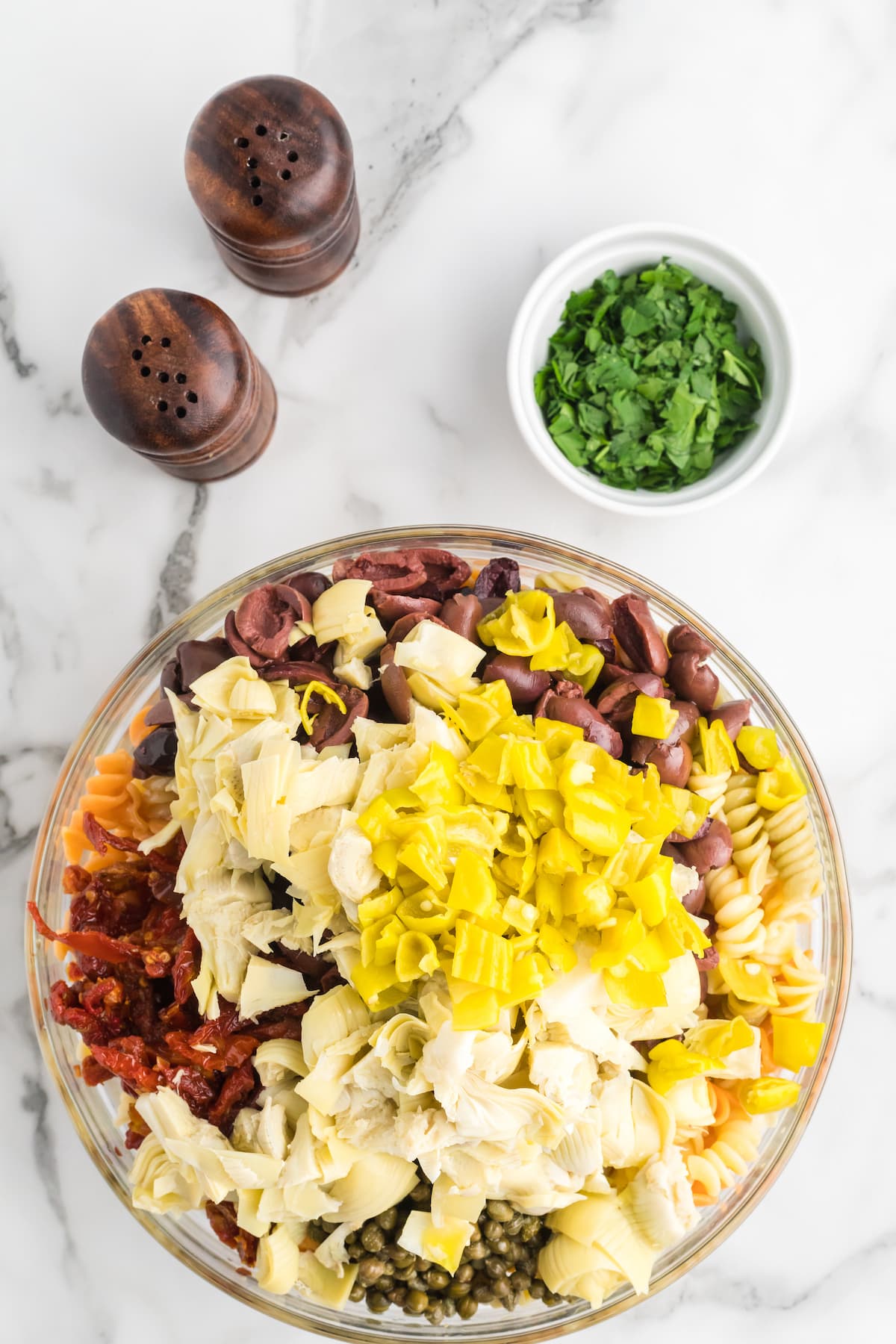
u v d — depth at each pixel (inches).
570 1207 15.4
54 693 19.6
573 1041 14.7
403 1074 14.7
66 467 19.7
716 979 16.5
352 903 14.8
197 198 17.2
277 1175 14.9
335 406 19.7
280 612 16.3
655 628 16.3
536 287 18.5
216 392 17.0
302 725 16.0
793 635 19.8
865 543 19.9
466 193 19.8
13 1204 19.3
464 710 15.5
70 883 16.8
